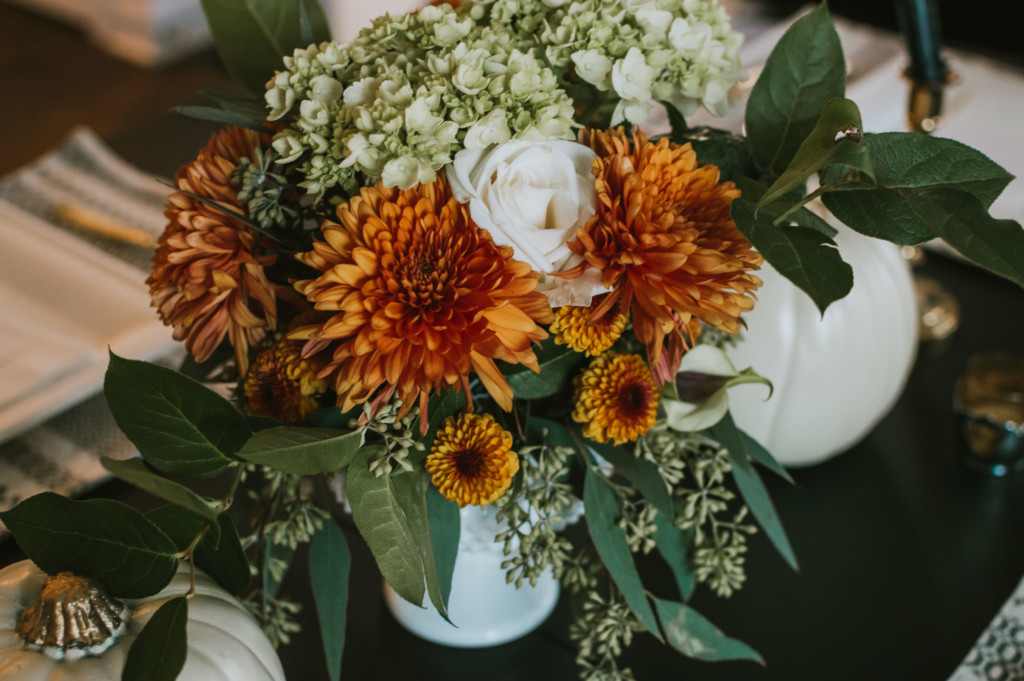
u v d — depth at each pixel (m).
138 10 2.35
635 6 0.48
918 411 0.82
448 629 0.63
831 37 0.52
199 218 0.47
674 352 0.47
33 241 0.87
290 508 0.53
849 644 0.63
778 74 0.53
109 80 2.33
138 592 0.46
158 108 2.22
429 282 0.42
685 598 0.57
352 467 0.46
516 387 0.49
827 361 0.70
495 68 0.45
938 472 0.76
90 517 0.44
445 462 0.46
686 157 0.45
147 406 0.45
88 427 0.77
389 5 2.21
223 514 0.47
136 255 0.89
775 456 0.75
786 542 0.59
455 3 0.54
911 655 0.62
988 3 1.50
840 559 0.69
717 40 0.53
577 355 0.50
